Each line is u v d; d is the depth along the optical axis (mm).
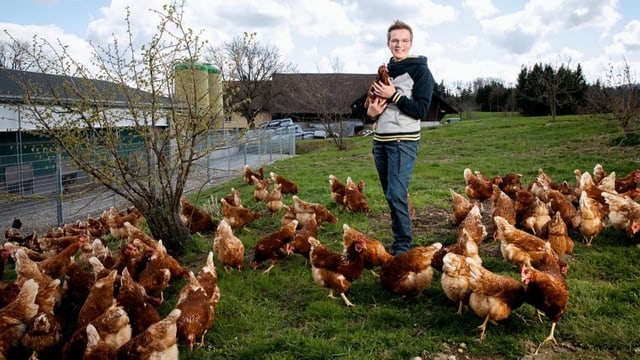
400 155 5781
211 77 7832
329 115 34781
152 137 6719
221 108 6957
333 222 8180
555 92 35812
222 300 5258
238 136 7688
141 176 7078
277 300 5312
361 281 5590
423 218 8414
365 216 8672
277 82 50844
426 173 13734
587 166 13109
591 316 4391
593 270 5504
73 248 6355
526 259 5203
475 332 4297
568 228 6867
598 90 26344
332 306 4926
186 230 7395
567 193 8273
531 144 20891
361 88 53000
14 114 12695
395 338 4215
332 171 15828
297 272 6055
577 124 27906
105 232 9328
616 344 3934
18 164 11828
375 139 6078
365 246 5008
